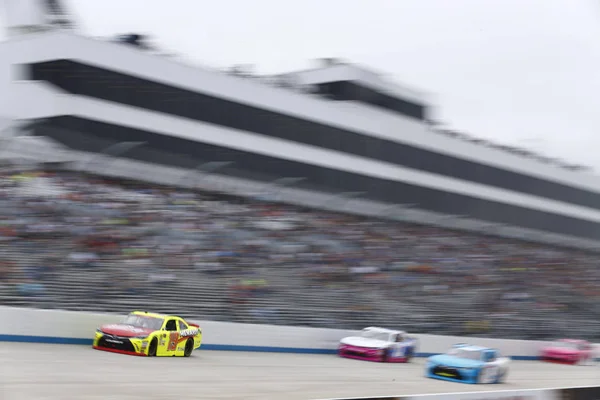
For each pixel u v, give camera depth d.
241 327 41.59
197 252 52.81
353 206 88.88
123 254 47.88
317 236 66.56
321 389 26.66
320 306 52.12
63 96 65.44
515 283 75.06
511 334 62.84
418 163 98.56
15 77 66.88
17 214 48.09
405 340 45.78
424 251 74.88
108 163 67.25
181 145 73.88
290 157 83.31
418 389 30.19
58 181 57.88
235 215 65.00
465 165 106.00
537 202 119.19
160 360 31.42
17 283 38.97
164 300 44.31
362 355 43.59
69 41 66.38
